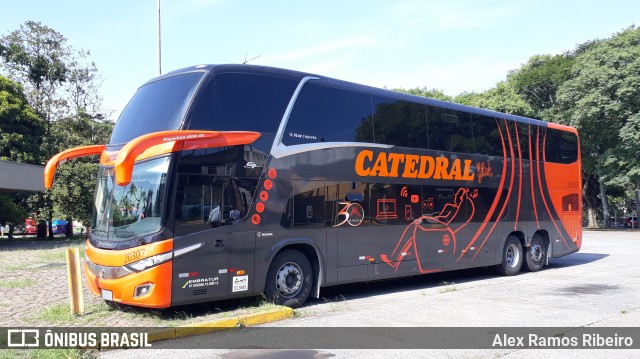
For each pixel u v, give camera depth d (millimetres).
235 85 8844
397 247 11008
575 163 16578
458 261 12422
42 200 33281
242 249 8555
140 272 7711
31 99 36531
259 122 9016
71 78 38750
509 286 12008
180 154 8023
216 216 8312
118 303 8836
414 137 11664
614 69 32844
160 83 9188
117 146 8875
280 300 9148
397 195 11125
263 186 8914
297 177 9406
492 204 13477
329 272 9742
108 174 8805
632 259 18125
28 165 25016
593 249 22219
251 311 8320
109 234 8281
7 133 30328
